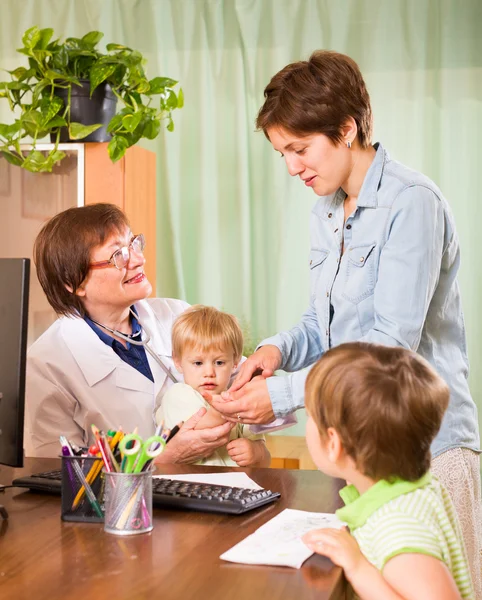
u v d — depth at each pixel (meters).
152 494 1.32
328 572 1.05
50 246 1.94
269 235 3.47
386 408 1.11
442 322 1.77
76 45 2.85
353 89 1.67
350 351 1.18
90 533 1.20
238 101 3.45
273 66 3.43
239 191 3.46
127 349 2.06
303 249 3.42
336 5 3.37
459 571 1.13
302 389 1.65
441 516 1.14
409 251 1.65
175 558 1.09
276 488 1.49
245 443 1.85
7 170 2.81
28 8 3.57
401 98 3.35
